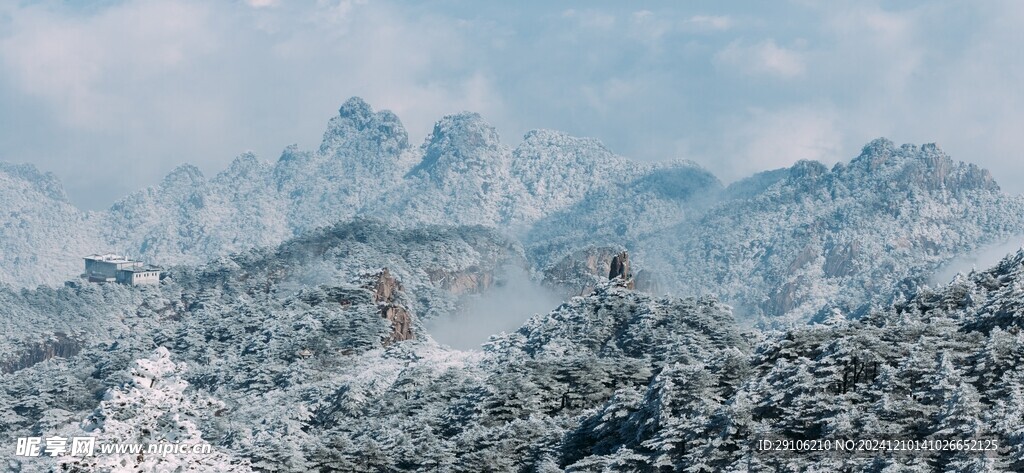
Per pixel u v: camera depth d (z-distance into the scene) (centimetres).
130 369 10825
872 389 17088
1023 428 14338
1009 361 16812
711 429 17138
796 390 17350
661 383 18875
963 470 14175
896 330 19500
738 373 19725
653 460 17362
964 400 15250
